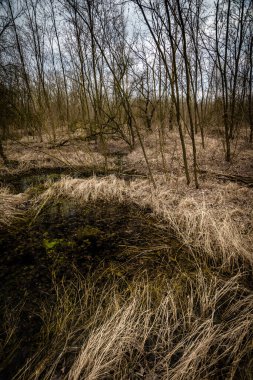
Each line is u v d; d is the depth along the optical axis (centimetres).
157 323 200
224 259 278
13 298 227
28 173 664
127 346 180
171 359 175
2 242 317
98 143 983
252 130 890
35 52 1011
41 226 362
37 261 281
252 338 185
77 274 261
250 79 818
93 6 470
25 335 190
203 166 628
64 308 214
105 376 162
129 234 340
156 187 491
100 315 205
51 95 1471
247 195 423
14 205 425
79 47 757
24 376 160
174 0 391
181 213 376
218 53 573
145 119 1163
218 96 1006
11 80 832
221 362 171
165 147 845
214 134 1105
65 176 605
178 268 268
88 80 677
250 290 236
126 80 735
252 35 746
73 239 328
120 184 514
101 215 400
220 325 195
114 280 250
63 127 1395
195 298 228
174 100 419
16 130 1173
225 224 318
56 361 166
